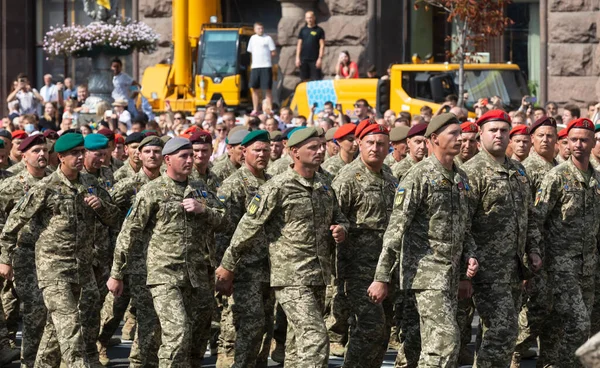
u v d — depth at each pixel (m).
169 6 83.94
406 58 79.12
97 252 32.88
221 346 31.25
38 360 29.27
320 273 26.61
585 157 28.48
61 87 73.38
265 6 84.75
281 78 80.00
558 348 28.64
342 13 79.94
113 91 72.50
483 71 64.56
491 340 25.95
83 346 28.52
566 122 50.84
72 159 29.12
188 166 27.83
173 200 27.69
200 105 73.94
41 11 90.62
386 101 65.19
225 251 28.75
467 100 64.06
